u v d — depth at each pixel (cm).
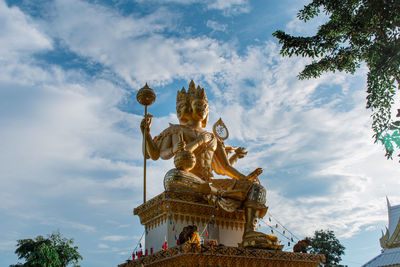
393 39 1320
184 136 1859
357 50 1530
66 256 3591
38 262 3278
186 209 1559
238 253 1365
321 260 1548
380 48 1320
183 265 1306
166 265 1380
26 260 3406
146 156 1866
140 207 1723
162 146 1867
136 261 1511
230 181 1762
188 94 1964
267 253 1427
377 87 1322
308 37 1478
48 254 3341
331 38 1470
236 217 1659
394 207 4128
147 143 1848
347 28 1465
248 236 1550
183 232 1356
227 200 1623
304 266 1520
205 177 1756
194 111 1912
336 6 1457
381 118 1324
